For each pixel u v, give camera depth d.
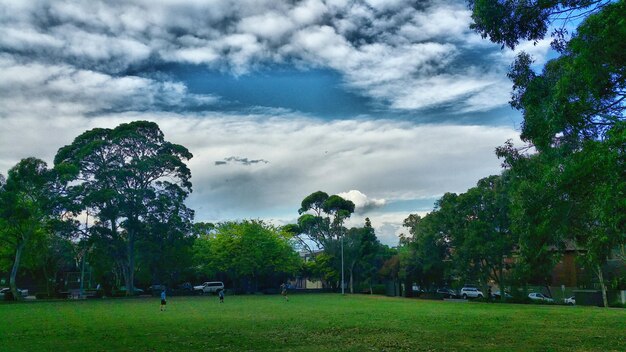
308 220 91.00
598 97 10.84
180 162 64.81
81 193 57.84
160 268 65.69
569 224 17.98
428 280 67.19
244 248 73.75
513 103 15.00
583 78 10.87
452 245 55.84
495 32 12.12
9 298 54.94
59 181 55.25
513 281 51.44
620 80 10.52
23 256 58.81
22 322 26.81
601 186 10.37
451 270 55.81
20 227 53.41
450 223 53.16
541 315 32.09
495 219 48.94
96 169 61.47
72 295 66.62
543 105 13.20
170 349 16.30
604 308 41.44
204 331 21.98
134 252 64.75
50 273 66.81
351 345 17.27
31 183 53.66
